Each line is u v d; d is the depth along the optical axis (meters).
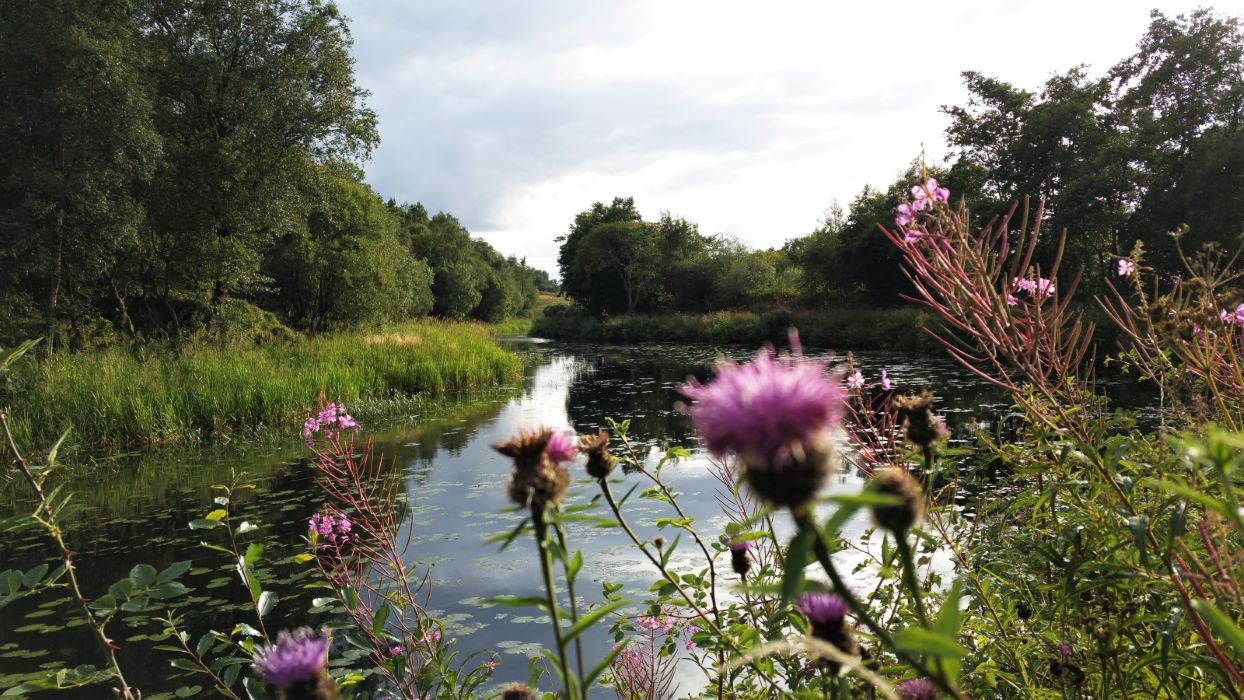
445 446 12.27
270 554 7.12
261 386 15.23
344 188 30.70
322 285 30.72
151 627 5.65
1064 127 24.77
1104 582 1.82
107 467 11.28
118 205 18.38
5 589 2.10
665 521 2.73
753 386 0.90
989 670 2.12
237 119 22.69
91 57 17.17
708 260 51.41
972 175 28.28
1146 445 2.12
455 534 7.43
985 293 2.13
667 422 13.99
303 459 11.48
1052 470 2.31
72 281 19.39
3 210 17.00
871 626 0.87
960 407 11.84
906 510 1.06
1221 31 23.08
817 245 39.84
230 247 23.33
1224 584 1.47
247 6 22.17
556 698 2.73
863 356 24.89
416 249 70.50
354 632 4.96
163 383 14.71
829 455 0.89
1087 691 2.06
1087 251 23.61
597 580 5.91
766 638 2.35
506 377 22.44
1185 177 21.56
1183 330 1.99
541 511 1.30
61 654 5.26
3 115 16.44
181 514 8.65
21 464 2.16
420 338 24.02
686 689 3.99
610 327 47.00
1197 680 1.91
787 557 0.87
